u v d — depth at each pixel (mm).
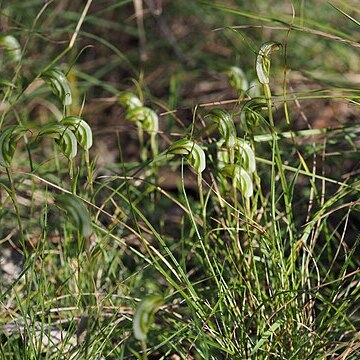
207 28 1769
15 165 1432
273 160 1169
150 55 1728
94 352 1147
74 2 1768
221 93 1646
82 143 1127
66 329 1228
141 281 1294
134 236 1327
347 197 1312
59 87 1168
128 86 1667
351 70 1607
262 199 1211
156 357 1220
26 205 1362
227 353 1160
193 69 1719
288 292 1155
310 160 1404
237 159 1180
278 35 1669
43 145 1526
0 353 1162
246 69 1627
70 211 1017
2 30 1602
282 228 1326
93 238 1300
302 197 1362
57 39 1684
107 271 1261
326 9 1670
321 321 1159
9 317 1227
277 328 1167
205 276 1278
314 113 1560
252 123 1164
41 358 1198
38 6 1692
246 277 1172
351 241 1350
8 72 1544
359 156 1382
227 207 1215
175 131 1531
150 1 1647
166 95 1670
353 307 1239
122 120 1622
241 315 1161
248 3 1707
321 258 1319
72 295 1206
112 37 1788
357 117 1534
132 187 1346
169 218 1426
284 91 1195
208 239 1262
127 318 1177
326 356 1147
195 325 1146
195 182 1479
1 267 1312
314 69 1626
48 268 1283
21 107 1495
